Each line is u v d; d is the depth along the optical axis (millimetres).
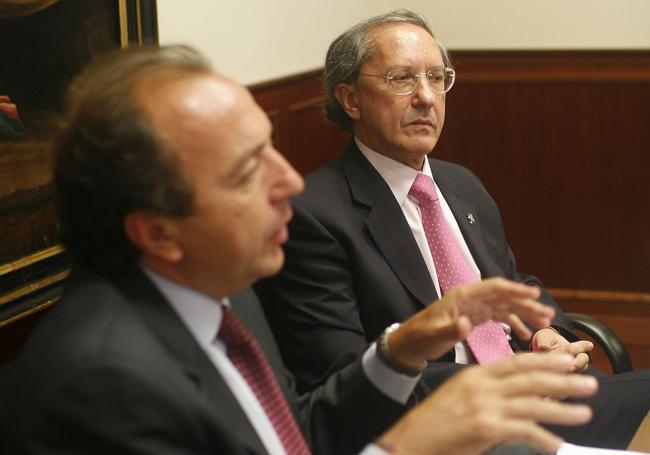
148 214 1255
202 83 1266
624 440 2389
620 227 4703
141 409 1130
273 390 1473
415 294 2414
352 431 1698
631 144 4586
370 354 1686
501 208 4859
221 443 1227
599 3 4480
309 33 4121
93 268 1320
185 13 3109
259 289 2480
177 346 1288
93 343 1169
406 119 2480
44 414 1102
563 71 4602
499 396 1183
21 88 2275
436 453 1167
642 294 4734
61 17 2398
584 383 1177
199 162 1240
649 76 4480
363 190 2498
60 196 1290
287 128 3939
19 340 2396
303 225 2404
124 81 1258
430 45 2525
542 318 1551
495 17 4648
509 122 4738
